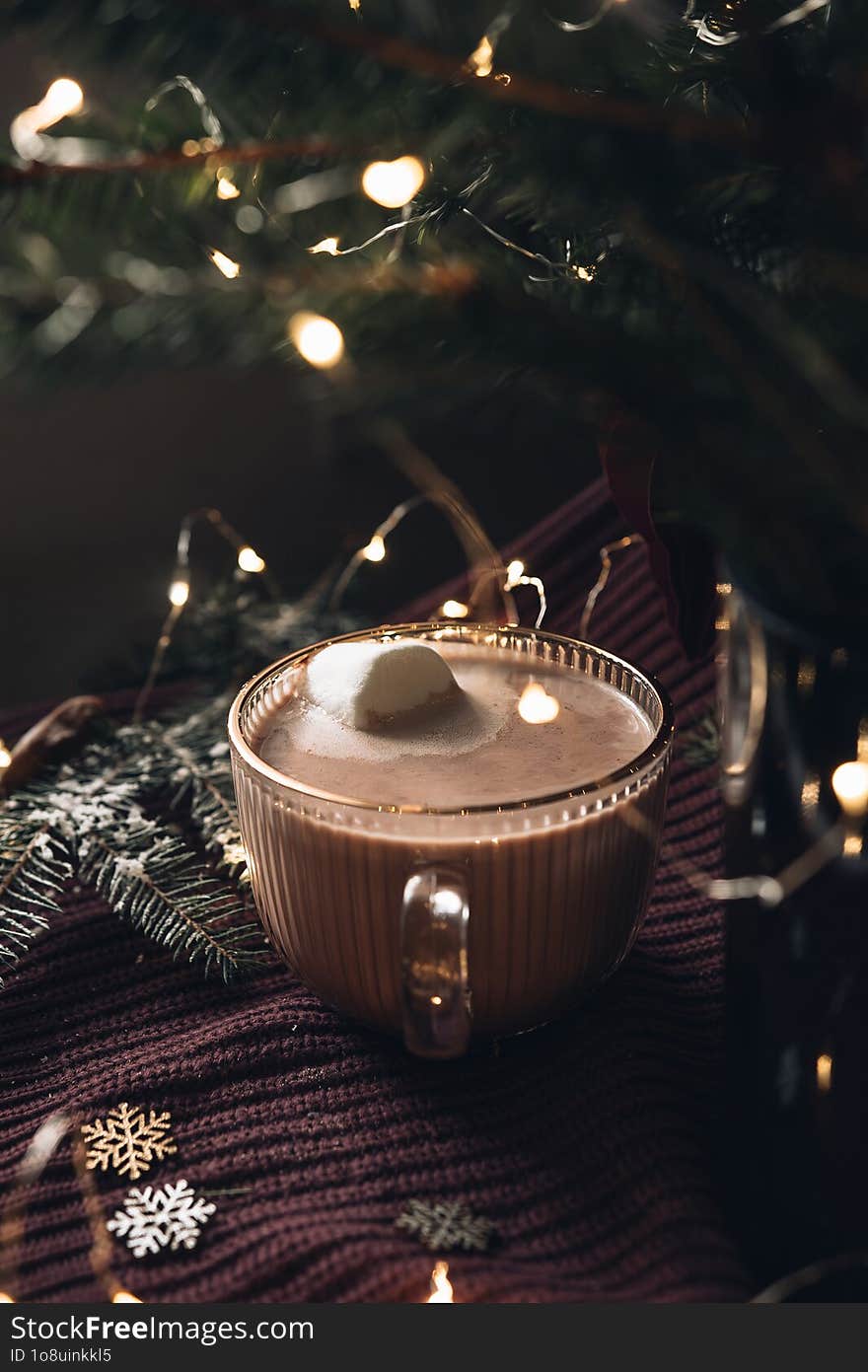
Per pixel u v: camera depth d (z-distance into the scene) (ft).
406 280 1.07
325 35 1.00
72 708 1.94
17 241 1.10
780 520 1.10
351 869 1.39
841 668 1.21
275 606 2.14
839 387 1.06
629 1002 1.59
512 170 1.07
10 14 0.98
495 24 1.03
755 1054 1.35
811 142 1.02
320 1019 1.59
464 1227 1.38
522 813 1.37
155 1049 1.57
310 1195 1.42
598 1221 1.40
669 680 1.97
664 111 1.02
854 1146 1.30
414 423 1.07
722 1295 1.31
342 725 1.55
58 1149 1.48
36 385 1.08
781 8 1.09
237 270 1.11
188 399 5.25
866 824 1.23
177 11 0.99
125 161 1.10
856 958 1.26
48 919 1.76
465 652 1.68
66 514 5.40
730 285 1.07
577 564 2.12
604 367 1.05
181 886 1.70
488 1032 1.51
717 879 1.73
